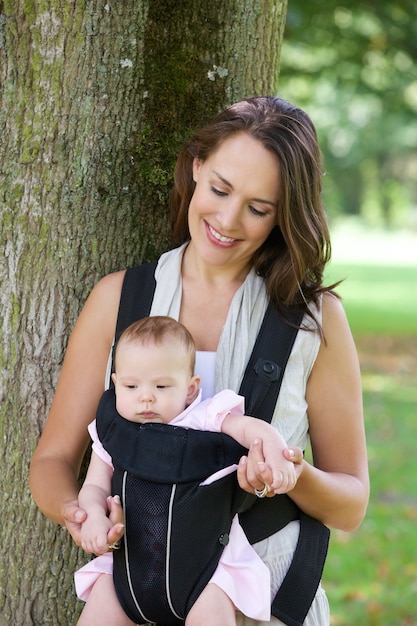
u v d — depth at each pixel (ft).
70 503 7.25
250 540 7.32
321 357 7.84
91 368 7.95
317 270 7.97
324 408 7.91
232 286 8.02
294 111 7.71
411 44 32.86
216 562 6.98
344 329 7.95
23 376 8.66
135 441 7.10
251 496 7.23
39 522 8.73
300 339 7.68
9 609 8.84
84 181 8.50
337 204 137.39
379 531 18.90
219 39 8.89
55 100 8.39
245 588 7.00
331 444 7.94
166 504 6.87
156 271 8.00
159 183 8.74
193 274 8.09
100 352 7.95
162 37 8.63
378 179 148.25
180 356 7.32
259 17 9.08
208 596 6.87
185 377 7.36
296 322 7.70
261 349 7.63
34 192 8.49
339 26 32.45
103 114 8.47
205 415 7.16
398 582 16.46
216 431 7.12
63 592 8.82
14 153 8.47
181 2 8.65
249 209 7.48
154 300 7.89
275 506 7.46
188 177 8.25
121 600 7.16
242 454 7.02
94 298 8.01
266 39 9.19
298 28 29.04
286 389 7.57
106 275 8.43
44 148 8.45
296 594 7.41
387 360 39.06
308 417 8.00
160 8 8.57
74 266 8.58
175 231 8.58
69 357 8.00
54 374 8.66
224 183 7.40
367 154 103.65
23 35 8.36
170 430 7.05
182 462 6.92
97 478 7.41
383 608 15.38
